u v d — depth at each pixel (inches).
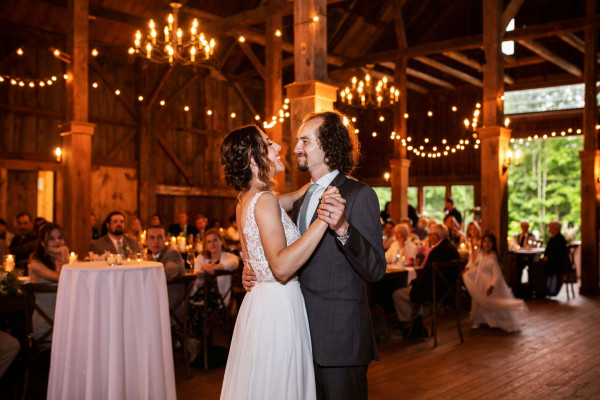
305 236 70.2
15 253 283.9
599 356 200.7
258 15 369.1
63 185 281.3
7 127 370.9
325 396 78.5
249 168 78.6
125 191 437.1
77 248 274.1
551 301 343.6
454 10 557.9
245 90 534.3
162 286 134.8
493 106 302.5
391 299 252.8
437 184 591.2
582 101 522.6
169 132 470.3
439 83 560.7
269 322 76.1
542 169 774.5
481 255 257.6
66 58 280.1
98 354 119.6
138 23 399.5
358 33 528.7
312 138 80.2
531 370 181.9
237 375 78.0
